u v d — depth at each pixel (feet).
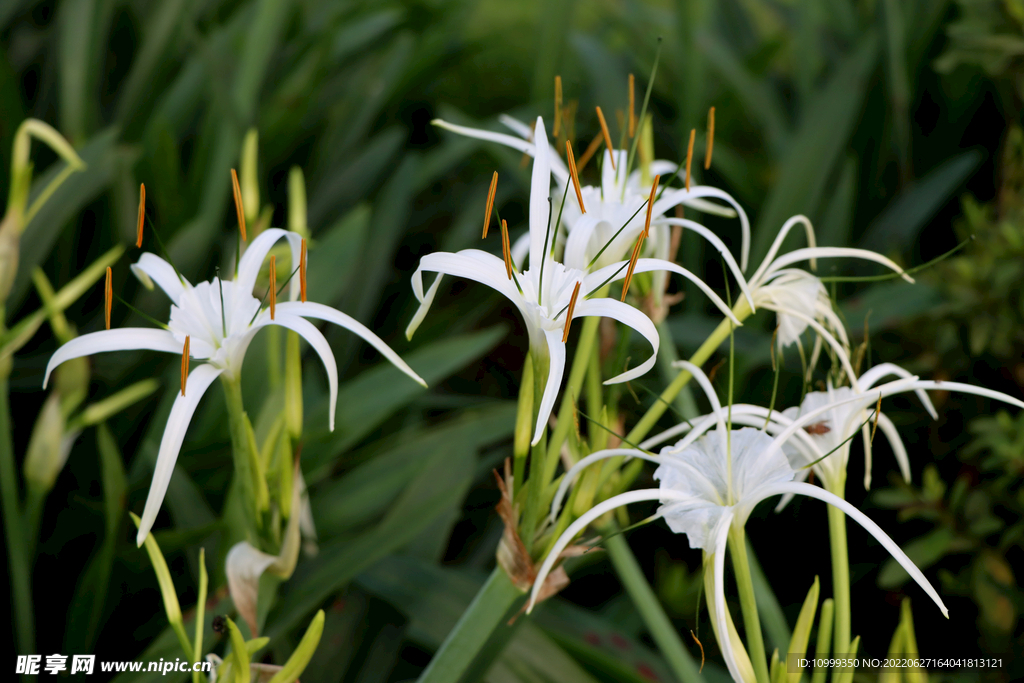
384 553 4.18
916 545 4.47
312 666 4.28
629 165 3.89
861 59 6.30
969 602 4.74
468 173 8.02
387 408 4.53
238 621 4.06
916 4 7.17
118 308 5.69
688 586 4.61
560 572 3.75
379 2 8.66
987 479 4.94
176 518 4.38
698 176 6.46
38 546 4.62
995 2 5.30
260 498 3.82
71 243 5.78
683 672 3.92
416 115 8.83
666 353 4.13
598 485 3.75
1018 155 5.08
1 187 5.85
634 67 7.75
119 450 5.01
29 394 5.27
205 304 3.68
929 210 5.94
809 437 3.72
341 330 5.56
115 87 7.47
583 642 4.22
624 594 4.75
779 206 5.92
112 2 6.26
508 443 5.96
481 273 3.56
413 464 4.50
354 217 5.02
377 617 4.42
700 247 6.26
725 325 3.76
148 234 5.93
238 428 3.73
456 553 5.35
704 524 3.59
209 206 5.77
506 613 3.75
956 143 7.13
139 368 5.01
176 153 5.62
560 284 3.60
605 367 4.00
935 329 4.98
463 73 9.42
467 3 8.57
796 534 5.23
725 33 8.36
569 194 3.83
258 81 6.23
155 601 4.57
